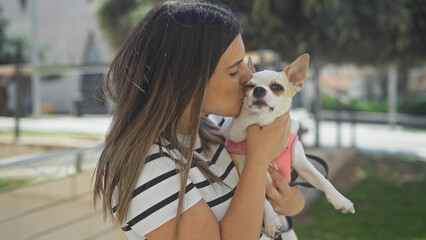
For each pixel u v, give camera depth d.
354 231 4.07
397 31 7.59
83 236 2.79
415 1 7.68
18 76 7.64
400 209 4.81
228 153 1.39
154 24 1.11
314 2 6.43
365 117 18.78
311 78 8.34
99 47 18.47
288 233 1.46
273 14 6.70
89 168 3.03
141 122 1.05
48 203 2.65
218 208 1.13
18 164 2.16
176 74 1.06
